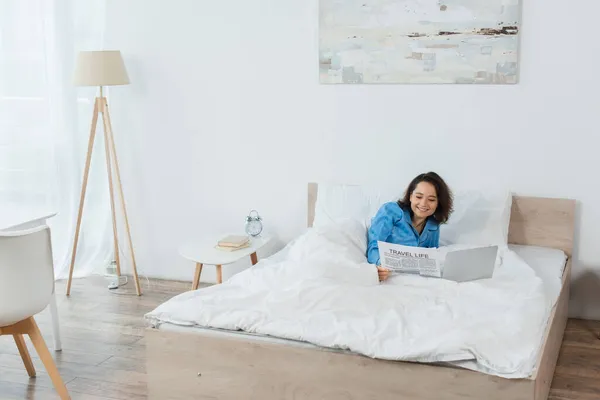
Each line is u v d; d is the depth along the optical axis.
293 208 4.36
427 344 2.62
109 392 3.16
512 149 3.88
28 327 3.04
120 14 4.48
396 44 3.97
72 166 4.67
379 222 3.51
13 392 3.20
